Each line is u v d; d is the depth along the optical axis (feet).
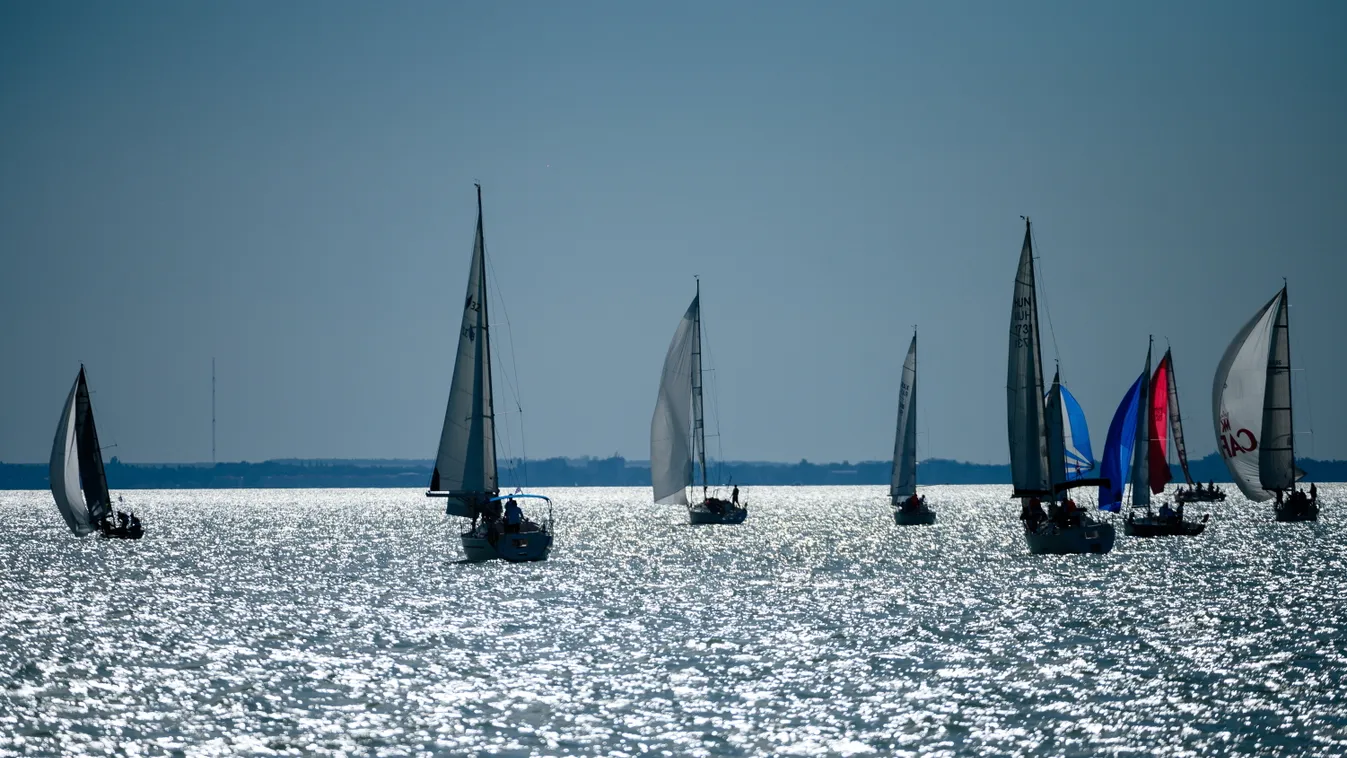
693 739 442.91
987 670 547.08
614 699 501.97
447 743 442.09
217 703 499.92
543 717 474.90
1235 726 451.12
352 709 489.67
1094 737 439.63
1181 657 570.46
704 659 580.30
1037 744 432.66
